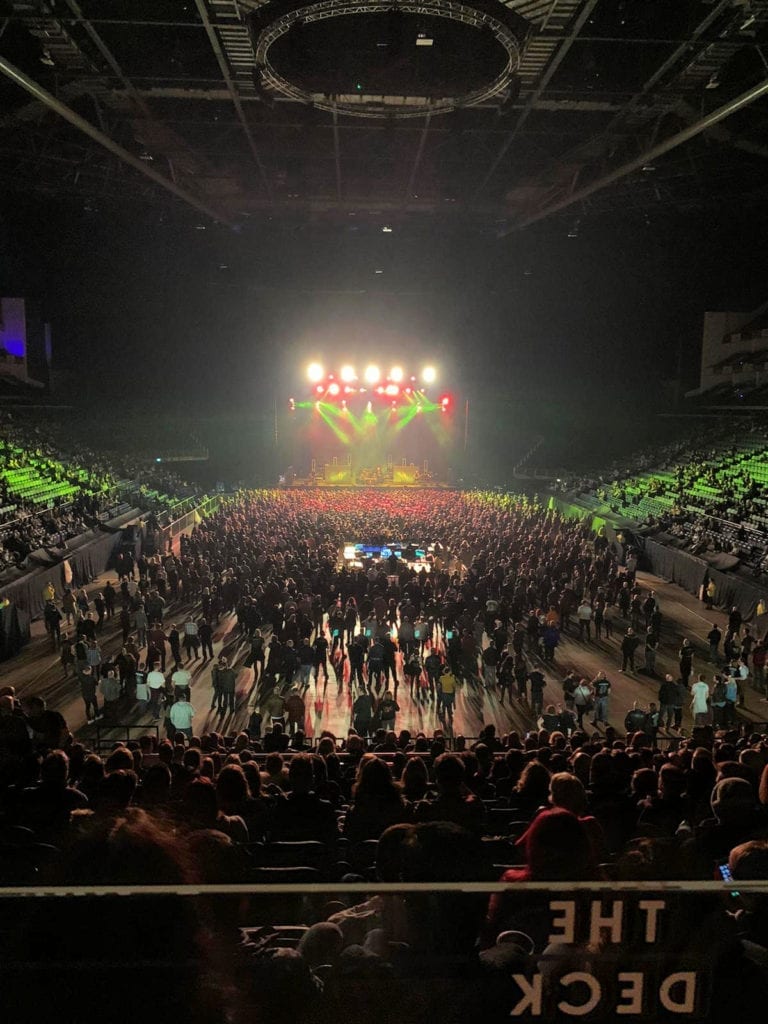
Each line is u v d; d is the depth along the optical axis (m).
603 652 28.00
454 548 39.53
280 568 32.31
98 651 20.92
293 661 23.12
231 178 47.31
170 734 18.59
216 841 4.24
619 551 44.62
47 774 7.18
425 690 23.91
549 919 3.04
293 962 2.87
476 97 25.52
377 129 37.03
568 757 11.70
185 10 24.67
